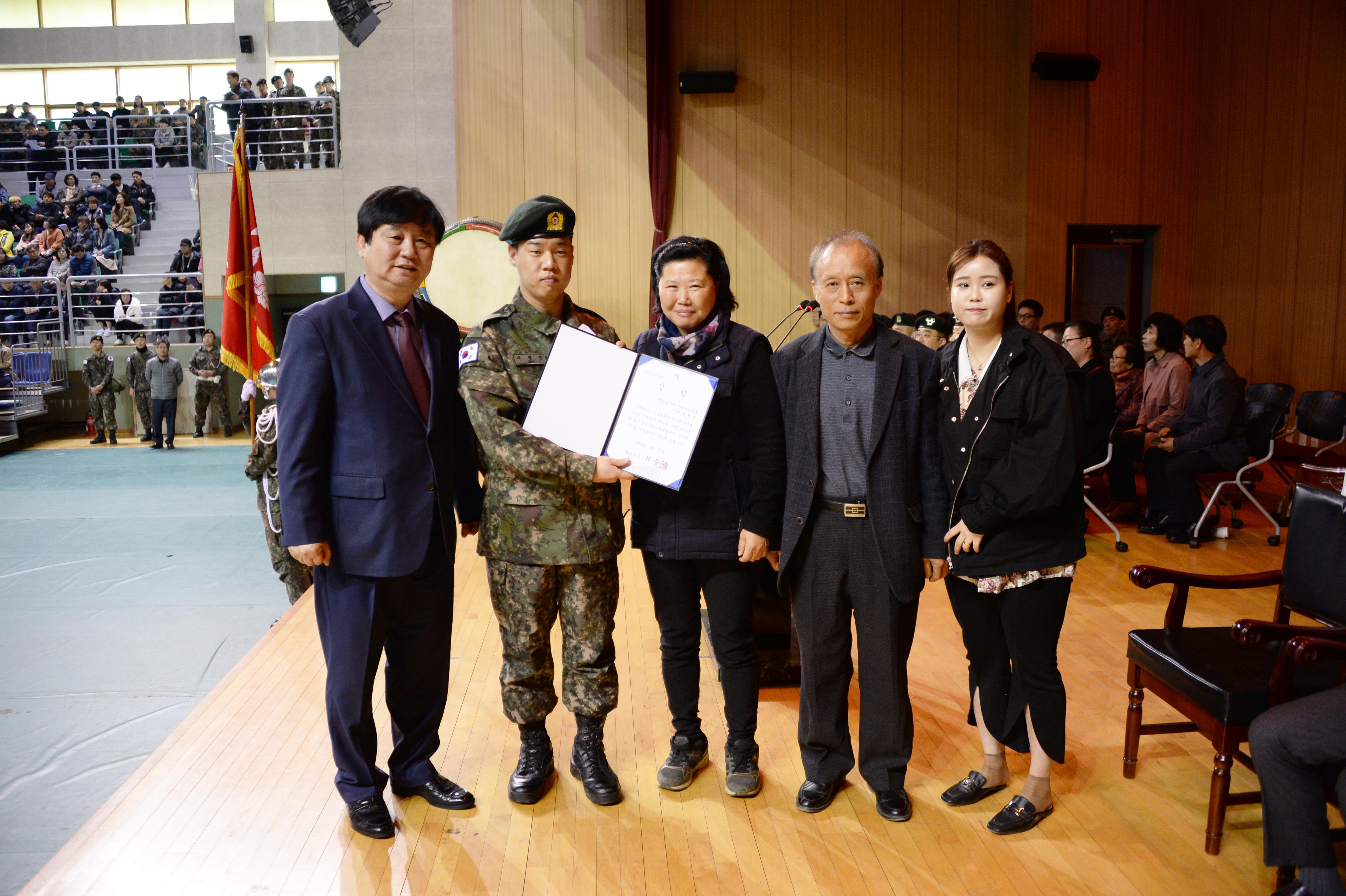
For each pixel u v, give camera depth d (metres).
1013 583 2.18
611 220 8.38
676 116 8.28
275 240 10.74
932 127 8.29
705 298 2.22
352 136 9.77
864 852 2.14
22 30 16.45
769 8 8.20
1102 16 8.30
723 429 2.26
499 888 2.01
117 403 12.34
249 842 2.19
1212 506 5.35
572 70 8.29
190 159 14.02
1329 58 7.28
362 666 2.15
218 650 4.25
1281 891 1.87
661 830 2.24
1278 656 2.26
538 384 2.22
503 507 2.25
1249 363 8.10
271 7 16.20
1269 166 7.84
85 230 13.81
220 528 6.75
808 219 8.36
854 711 2.95
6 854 2.56
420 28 9.63
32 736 3.33
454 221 9.82
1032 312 6.32
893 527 2.16
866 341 2.21
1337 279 7.27
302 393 2.05
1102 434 4.97
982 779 2.37
